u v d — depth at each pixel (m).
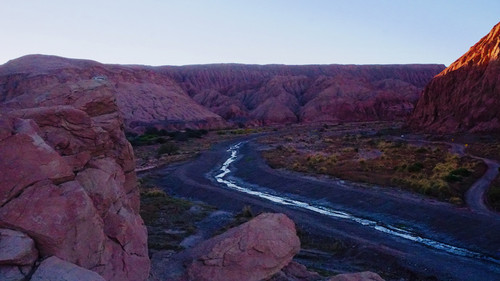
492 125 65.50
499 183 33.50
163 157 63.19
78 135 10.41
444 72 90.00
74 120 10.30
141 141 86.62
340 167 46.00
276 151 64.19
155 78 141.88
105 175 10.54
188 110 130.50
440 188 32.22
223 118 145.75
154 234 23.17
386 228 26.28
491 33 81.81
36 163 8.05
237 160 58.72
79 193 8.50
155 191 36.38
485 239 22.08
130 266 9.57
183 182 41.78
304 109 153.00
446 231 24.19
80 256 8.22
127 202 11.59
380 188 34.94
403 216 27.53
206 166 54.47
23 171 7.84
